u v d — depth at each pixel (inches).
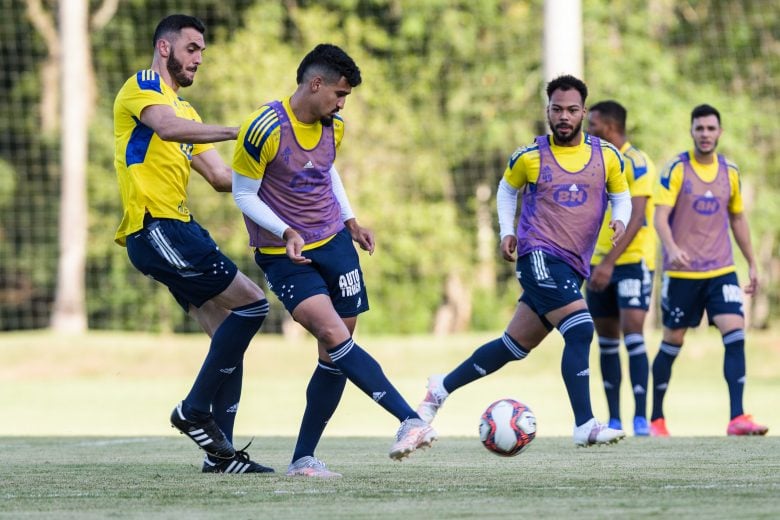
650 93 3073.3
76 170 2886.3
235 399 765.3
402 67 3307.1
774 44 3454.7
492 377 2321.6
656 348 2244.1
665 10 3324.3
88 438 1130.0
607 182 844.0
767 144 3444.9
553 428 1341.0
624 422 1483.8
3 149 3627.0
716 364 2353.6
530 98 3218.5
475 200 3363.7
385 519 522.3
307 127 701.9
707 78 3417.8
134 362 2600.9
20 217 3609.7
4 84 3612.2
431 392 882.1
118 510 566.6
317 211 713.6
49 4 3585.1
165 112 717.9
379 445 997.2
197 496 617.3
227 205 3085.6
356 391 2046.0
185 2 3452.3
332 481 684.1
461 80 3297.2
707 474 696.4
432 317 3555.6
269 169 704.4
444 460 823.1
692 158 1179.9
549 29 1888.5
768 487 625.9
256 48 3088.1
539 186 830.5
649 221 1194.6
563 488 633.6
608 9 3127.5
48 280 3617.1
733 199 1198.9
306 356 2591.0
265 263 716.0
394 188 3198.8
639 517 516.7
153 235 740.0
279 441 1063.0
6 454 917.8
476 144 3265.3
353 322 727.1
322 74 689.6
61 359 2586.1
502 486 646.5
